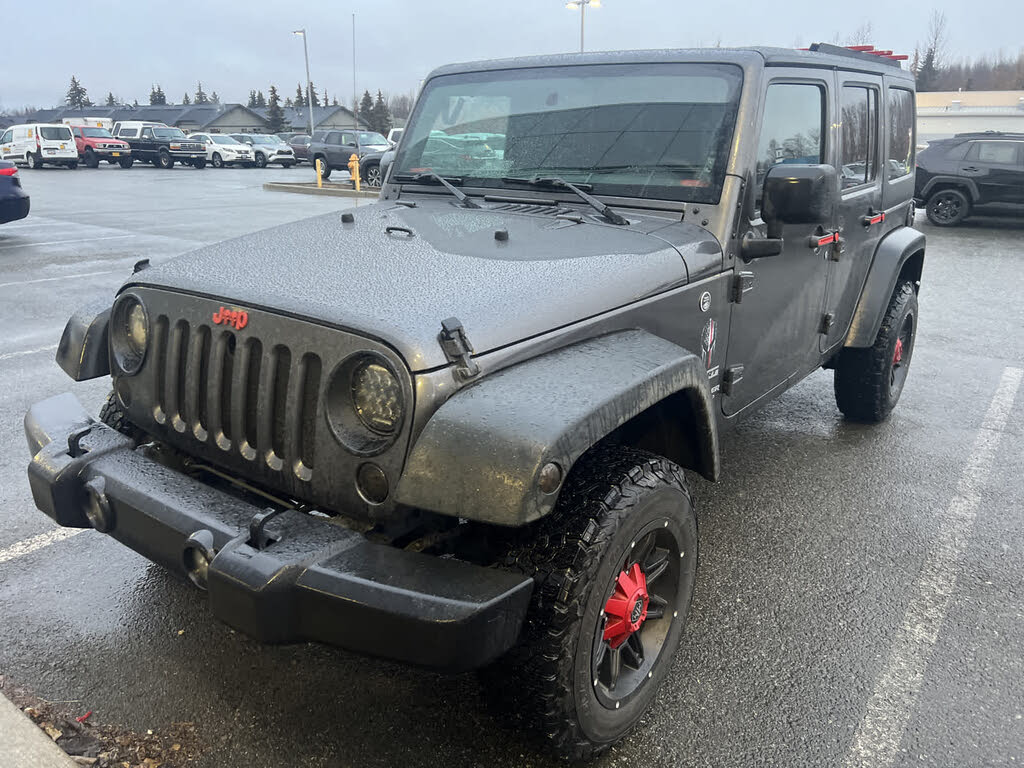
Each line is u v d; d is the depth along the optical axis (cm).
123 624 296
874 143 434
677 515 241
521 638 206
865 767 238
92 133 3738
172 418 242
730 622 307
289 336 211
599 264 255
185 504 216
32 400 529
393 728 248
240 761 234
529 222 297
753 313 327
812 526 385
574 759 228
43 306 815
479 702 260
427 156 362
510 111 346
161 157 3775
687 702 264
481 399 197
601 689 225
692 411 252
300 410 211
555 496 186
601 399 201
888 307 477
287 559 191
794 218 286
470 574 190
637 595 232
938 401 575
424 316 207
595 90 334
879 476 443
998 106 5494
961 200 1555
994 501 414
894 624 308
